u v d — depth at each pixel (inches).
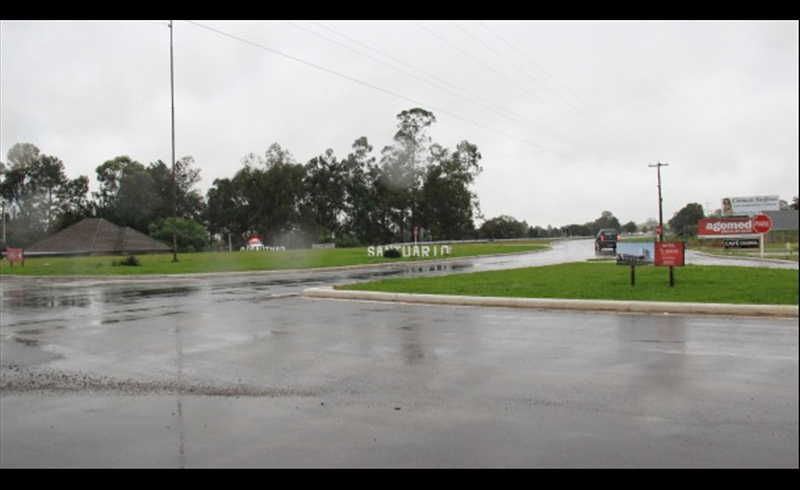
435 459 186.2
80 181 3969.0
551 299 542.9
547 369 299.0
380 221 4104.3
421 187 3806.6
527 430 209.0
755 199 2881.4
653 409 229.8
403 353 346.0
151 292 797.9
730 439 196.9
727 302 499.8
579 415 224.4
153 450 197.0
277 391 267.6
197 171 4325.8
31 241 3659.0
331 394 261.1
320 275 1118.4
